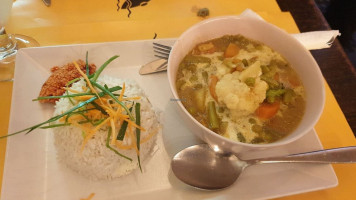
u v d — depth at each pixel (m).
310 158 0.24
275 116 0.24
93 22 0.33
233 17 0.27
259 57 0.27
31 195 0.22
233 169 0.23
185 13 0.35
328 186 0.23
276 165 0.24
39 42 0.31
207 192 0.22
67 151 0.23
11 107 0.25
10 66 0.29
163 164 0.24
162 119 0.27
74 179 0.23
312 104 0.24
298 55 0.26
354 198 0.24
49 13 0.33
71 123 0.22
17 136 0.24
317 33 0.32
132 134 0.23
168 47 0.30
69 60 0.29
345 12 0.60
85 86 0.25
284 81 0.26
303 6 0.38
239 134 0.23
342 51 0.34
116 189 0.23
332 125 0.28
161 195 0.22
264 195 0.22
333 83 0.31
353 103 0.30
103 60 0.29
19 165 0.23
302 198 0.24
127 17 0.34
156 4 0.36
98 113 0.22
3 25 0.29
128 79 0.28
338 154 0.24
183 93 0.24
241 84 0.23
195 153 0.24
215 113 0.23
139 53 0.30
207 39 0.28
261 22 0.27
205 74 0.26
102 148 0.23
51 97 0.23
